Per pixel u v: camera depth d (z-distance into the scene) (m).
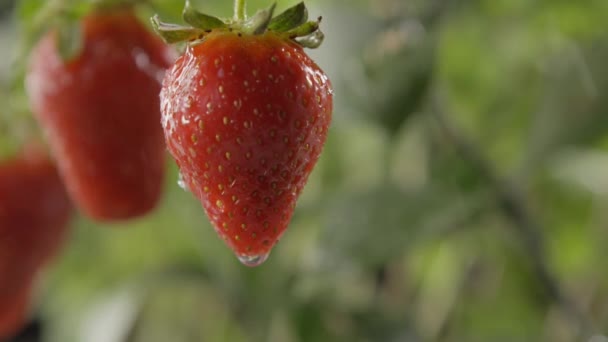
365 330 0.49
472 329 0.55
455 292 0.56
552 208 0.53
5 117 0.45
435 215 0.45
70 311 0.63
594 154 0.51
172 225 0.58
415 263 0.56
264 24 0.33
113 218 0.40
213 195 0.34
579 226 0.53
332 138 0.51
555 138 0.47
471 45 0.49
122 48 0.40
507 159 0.50
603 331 0.51
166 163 0.41
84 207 0.41
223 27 0.34
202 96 0.34
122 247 0.60
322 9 0.45
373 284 0.54
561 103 0.48
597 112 0.47
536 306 0.54
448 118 0.47
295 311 0.49
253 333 0.51
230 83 0.34
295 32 0.34
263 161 0.34
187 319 0.65
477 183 0.47
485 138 0.50
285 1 0.43
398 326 0.50
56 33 0.40
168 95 0.34
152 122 0.40
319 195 0.49
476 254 0.54
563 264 0.54
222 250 0.50
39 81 0.40
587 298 0.55
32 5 0.40
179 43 0.35
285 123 0.34
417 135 0.50
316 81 0.34
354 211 0.45
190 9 0.34
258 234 0.34
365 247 0.45
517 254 0.53
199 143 0.34
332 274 0.45
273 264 0.50
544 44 0.49
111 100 0.40
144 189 0.40
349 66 0.44
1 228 0.45
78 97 0.40
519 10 0.49
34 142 0.46
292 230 0.50
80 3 0.40
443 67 0.49
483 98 0.50
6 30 0.62
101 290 0.61
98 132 0.40
